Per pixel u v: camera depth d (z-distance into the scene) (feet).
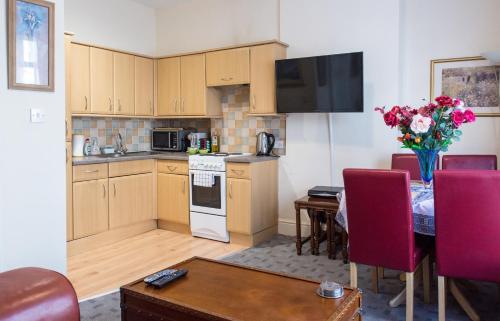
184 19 17.17
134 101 15.70
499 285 9.11
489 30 11.59
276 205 14.85
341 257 12.06
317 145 14.01
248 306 5.18
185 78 15.76
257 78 14.07
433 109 8.07
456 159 11.05
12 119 8.23
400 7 12.41
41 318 4.50
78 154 14.48
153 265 11.55
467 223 6.82
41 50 8.63
